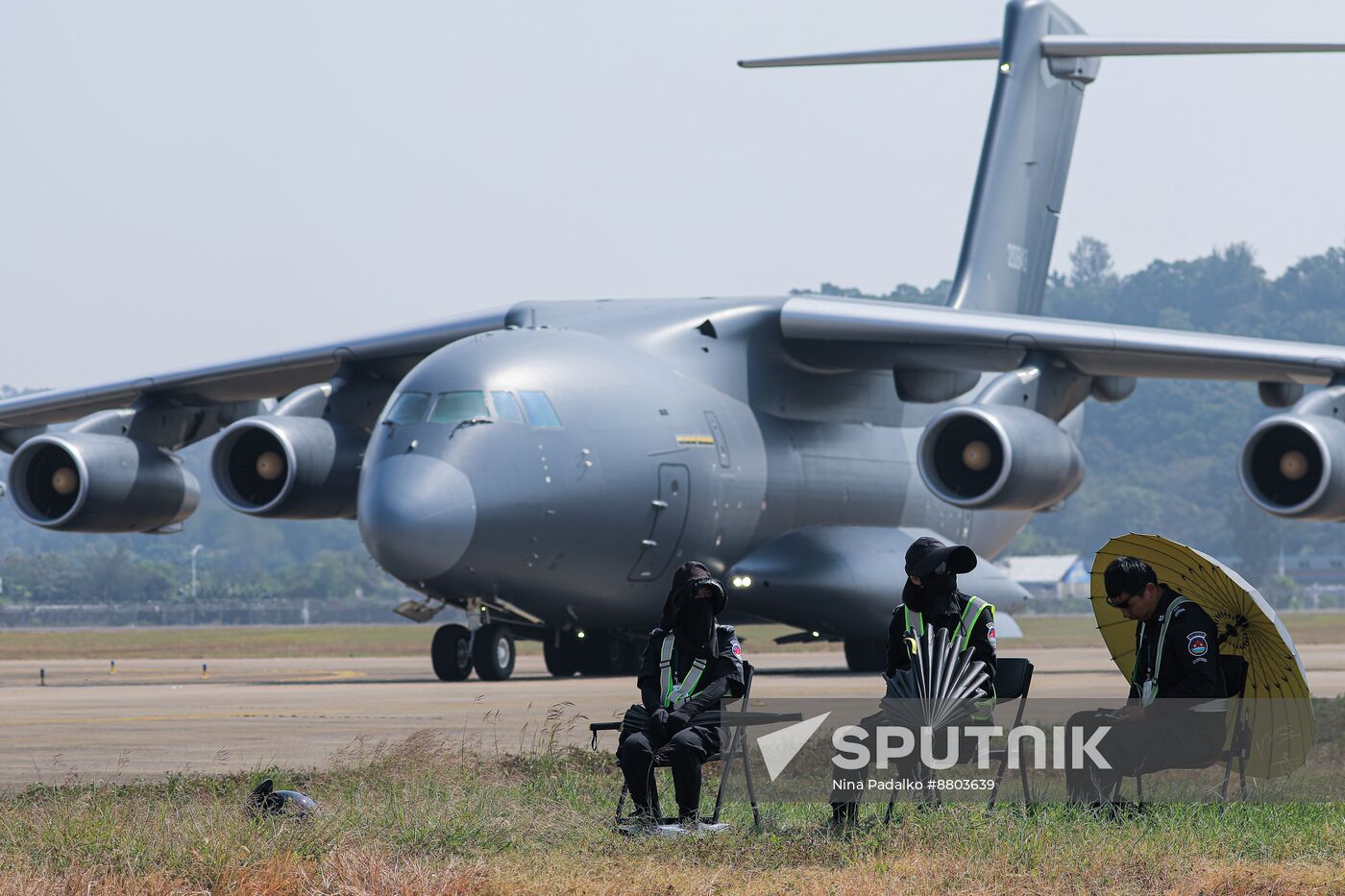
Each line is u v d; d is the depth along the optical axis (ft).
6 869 59.26
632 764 70.64
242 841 62.49
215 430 238.68
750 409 209.46
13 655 347.36
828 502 219.00
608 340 200.34
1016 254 252.01
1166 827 67.15
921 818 67.72
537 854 64.39
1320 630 469.98
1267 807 74.79
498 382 183.32
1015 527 261.44
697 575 72.74
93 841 62.95
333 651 361.10
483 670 193.77
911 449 235.20
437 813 70.23
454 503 174.29
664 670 72.59
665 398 197.06
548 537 182.80
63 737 120.67
